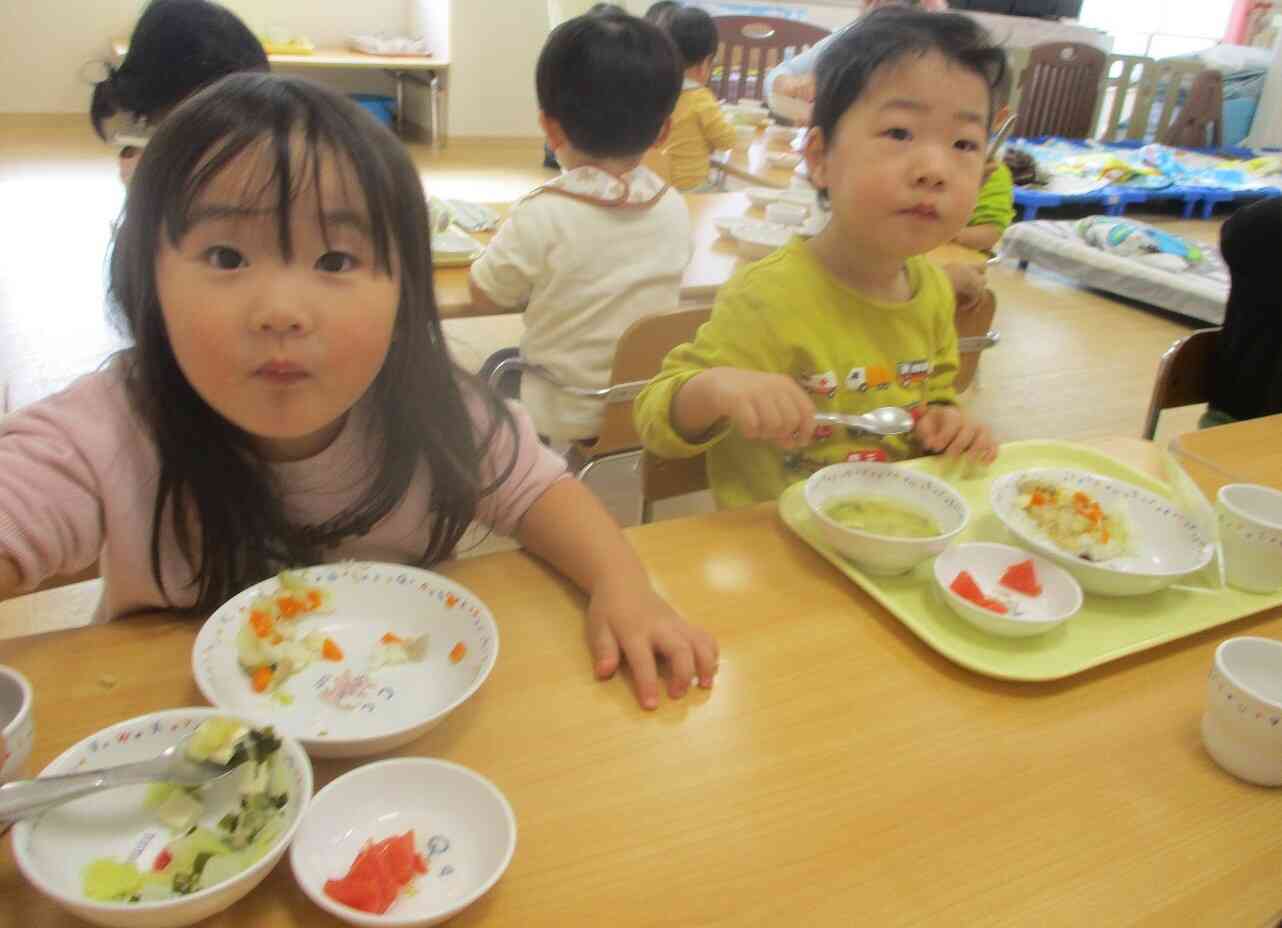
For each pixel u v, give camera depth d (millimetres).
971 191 1082
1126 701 755
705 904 546
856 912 550
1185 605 877
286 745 564
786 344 1177
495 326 3230
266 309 620
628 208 1702
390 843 544
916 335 1252
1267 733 655
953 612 828
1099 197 5023
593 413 1766
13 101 5078
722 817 608
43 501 724
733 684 733
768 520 971
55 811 536
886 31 1064
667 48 1746
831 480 982
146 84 1661
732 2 5879
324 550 875
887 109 1049
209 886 495
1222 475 1146
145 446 772
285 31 5363
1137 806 649
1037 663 770
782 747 674
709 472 1286
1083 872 592
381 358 694
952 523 933
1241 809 655
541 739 660
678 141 2896
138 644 714
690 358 1228
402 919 490
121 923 470
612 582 796
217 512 784
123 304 740
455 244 1831
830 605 842
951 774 662
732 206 2348
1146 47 7324
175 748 559
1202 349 1624
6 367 2535
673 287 1771
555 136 1814
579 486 916
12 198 3869
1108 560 924
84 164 4438
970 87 1037
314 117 646
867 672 760
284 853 540
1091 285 4234
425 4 5691
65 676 672
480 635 719
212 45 1658
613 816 601
